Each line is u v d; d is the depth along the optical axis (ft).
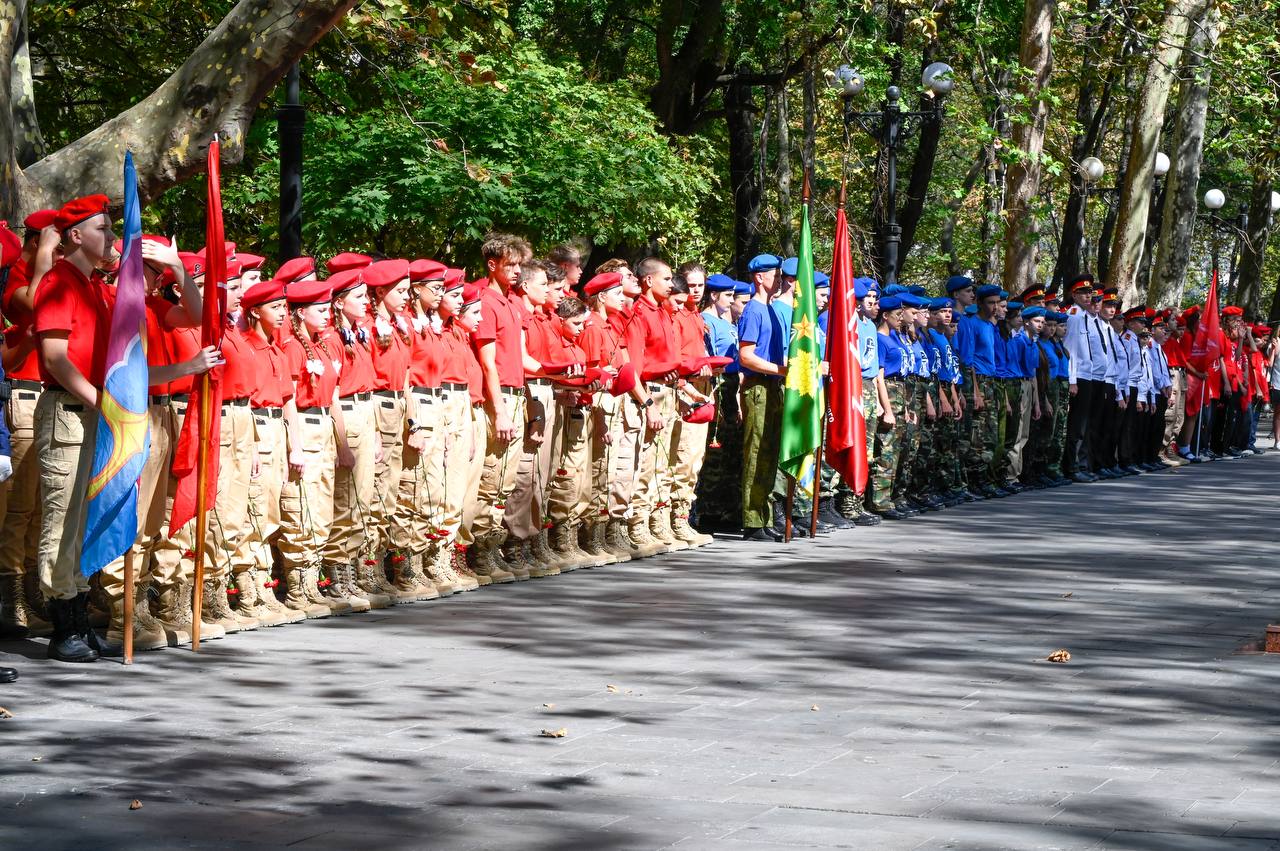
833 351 56.65
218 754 26.61
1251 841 21.77
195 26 83.51
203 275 37.50
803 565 51.37
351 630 38.91
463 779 25.21
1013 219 108.68
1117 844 21.58
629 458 51.83
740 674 33.88
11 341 36.27
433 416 43.39
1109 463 90.33
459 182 67.82
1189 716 30.09
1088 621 40.93
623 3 105.19
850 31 111.24
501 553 48.75
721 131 136.56
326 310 39.45
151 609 38.06
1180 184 132.98
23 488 36.50
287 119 49.98
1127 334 92.53
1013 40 122.52
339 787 24.66
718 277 60.23
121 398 32.94
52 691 31.32
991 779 25.30
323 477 40.11
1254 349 116.57
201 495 35.14
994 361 74.59
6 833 22.08
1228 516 68.08
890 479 65.26
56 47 85.51
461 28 76.28
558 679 33.19
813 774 25.66
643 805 23.73
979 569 50.57
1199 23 118.01
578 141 73.87
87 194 45.42
